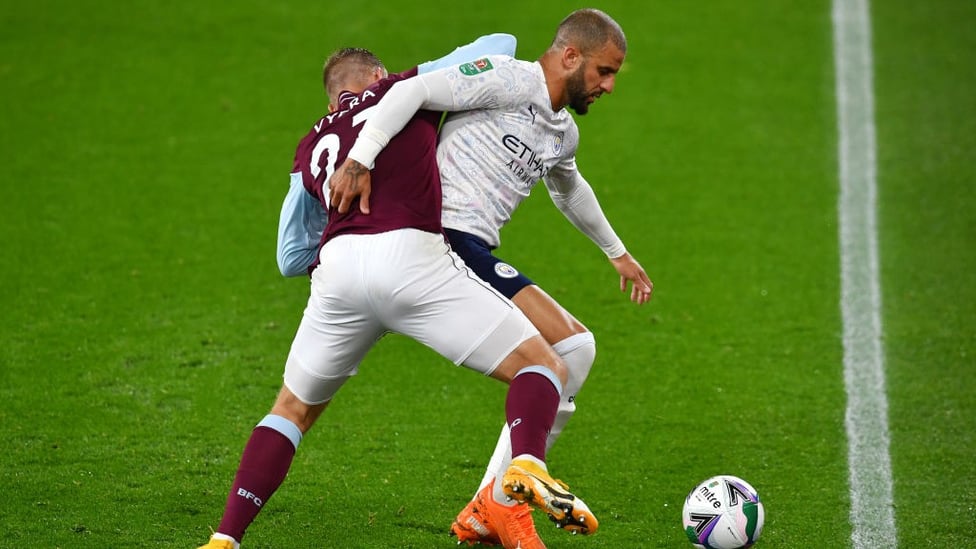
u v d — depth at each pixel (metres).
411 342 22.22
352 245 13.19
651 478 17.12
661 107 34.66
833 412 19.56
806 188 30.19
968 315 23.55
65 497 15.95
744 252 26.78
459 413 19.36
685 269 25.91
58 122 32.56
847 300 24.42
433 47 36.97
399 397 19.94
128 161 30.58
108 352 21.20
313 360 13.57
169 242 26.45
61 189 28.84
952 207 28.92
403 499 16.30
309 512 15.85
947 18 40.00
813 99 35.16
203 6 40.09
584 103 14.38
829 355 21.91
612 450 18.06
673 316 23.64
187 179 29.77
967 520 15.88
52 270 24.75
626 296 24.56
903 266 26.02
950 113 34.09
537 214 28.77
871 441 18.48
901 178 30.61
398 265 12.99
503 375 13.39
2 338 21.59
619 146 32.47
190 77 35.50
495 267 14.17
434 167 13.62
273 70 36.06
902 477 17.23
